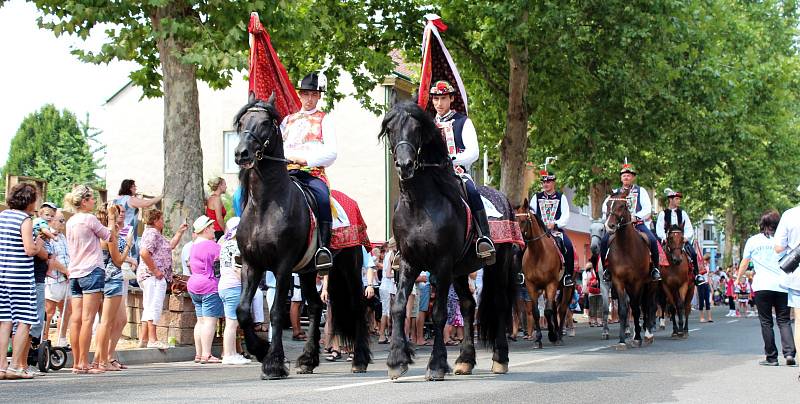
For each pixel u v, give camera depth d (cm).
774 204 4784
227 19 1738
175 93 1844
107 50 1767
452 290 1902
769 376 1141
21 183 1134
